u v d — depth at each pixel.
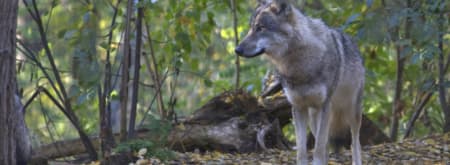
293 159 9.57
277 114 11.26
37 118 15.21
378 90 15.14
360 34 9.70
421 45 11.37
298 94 8.49
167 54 11.47
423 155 10.12
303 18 8.52
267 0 8.65
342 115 9.50
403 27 12.02
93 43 8.84
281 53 8.37
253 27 8.46
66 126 16.02
